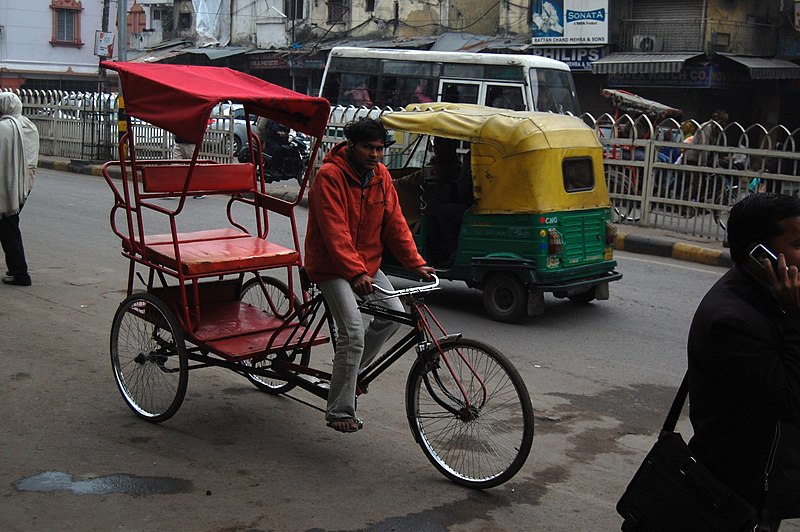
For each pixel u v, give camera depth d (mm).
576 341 7418
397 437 5098
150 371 5215
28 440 4777
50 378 5793
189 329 5062
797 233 2436
